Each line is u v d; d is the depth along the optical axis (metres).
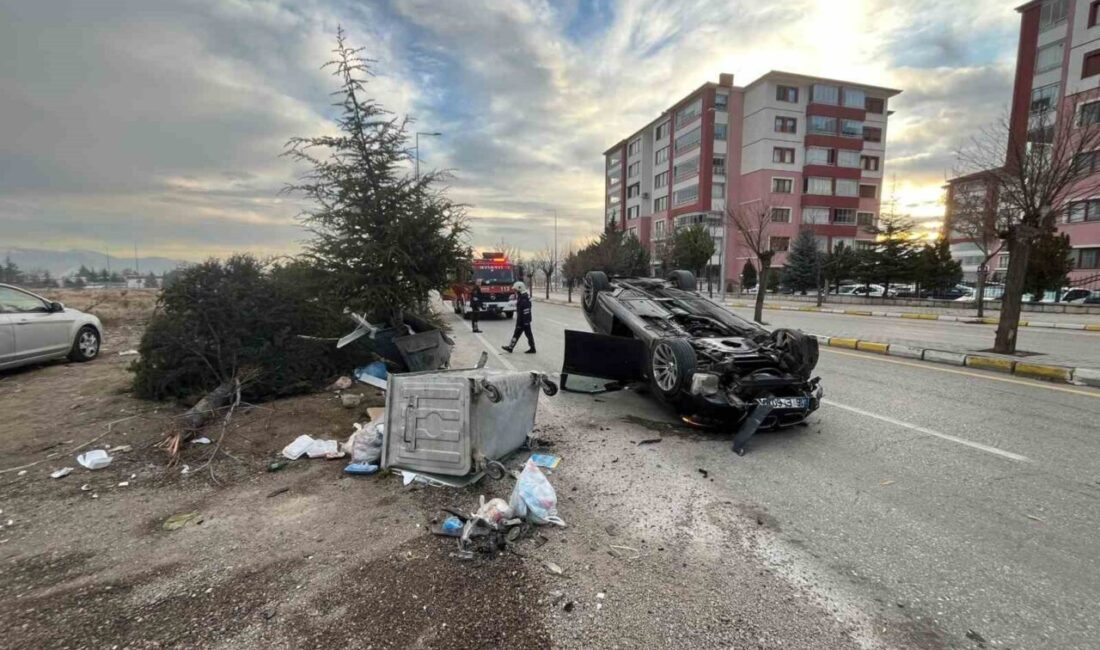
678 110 55.91
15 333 7.66
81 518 3.39
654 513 3.49
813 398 5.20
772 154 49.38
